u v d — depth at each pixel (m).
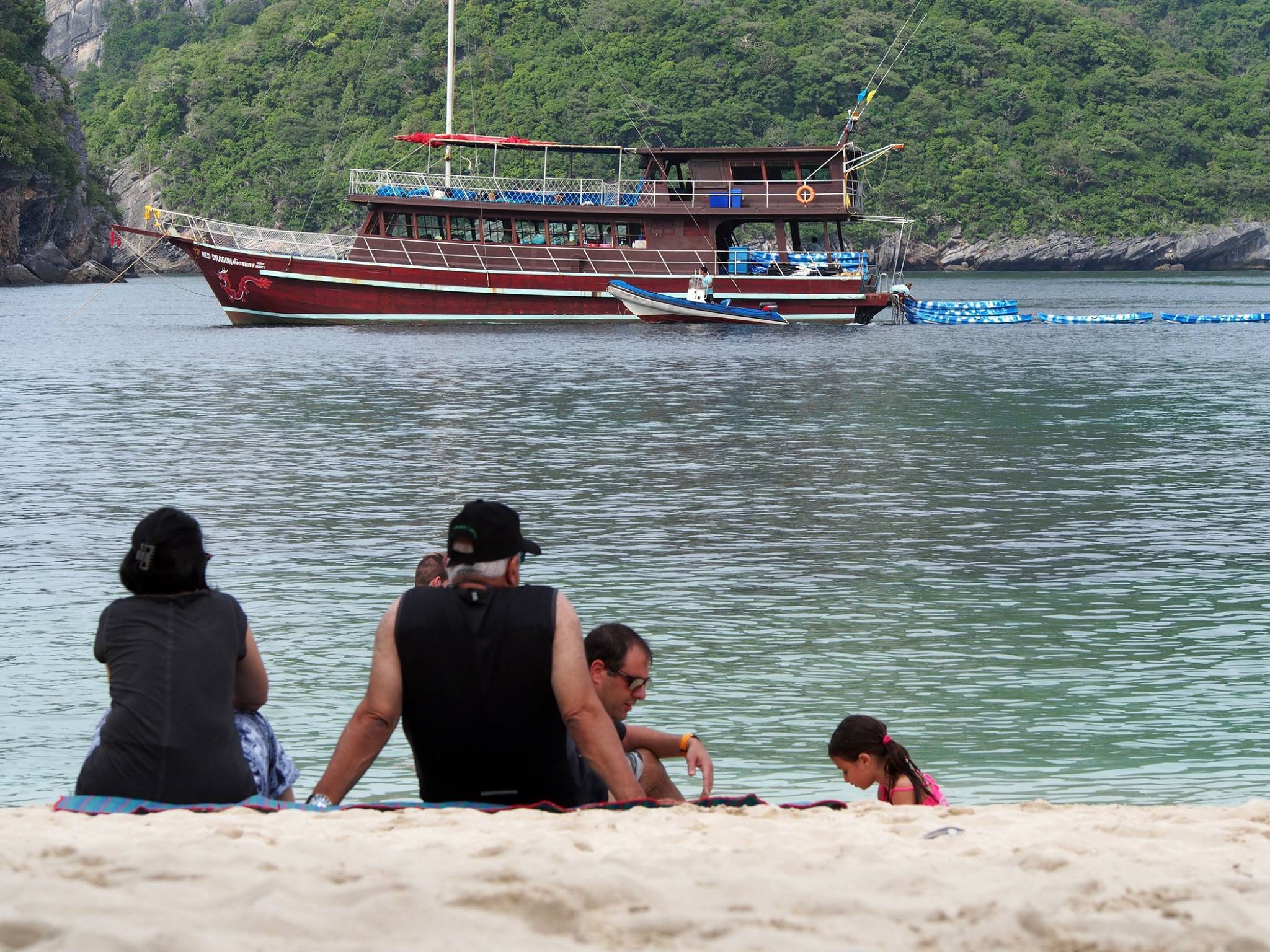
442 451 57.53
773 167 137.38
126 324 152.38
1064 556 37.25
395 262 135.75
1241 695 25.55
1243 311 193.62
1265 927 8.73
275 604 32.22
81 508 44.19
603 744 13.35
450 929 8.23
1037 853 10.46
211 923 8.22
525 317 136.88
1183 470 52.47
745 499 46.03
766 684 26.34
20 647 28.55
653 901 8.99
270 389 83.06
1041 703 25.20
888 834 12.03
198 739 13.11
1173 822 13.23
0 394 79.94
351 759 13.41
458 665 13.30
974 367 100.12
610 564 36.34
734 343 122.12
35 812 12.62
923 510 44.00
